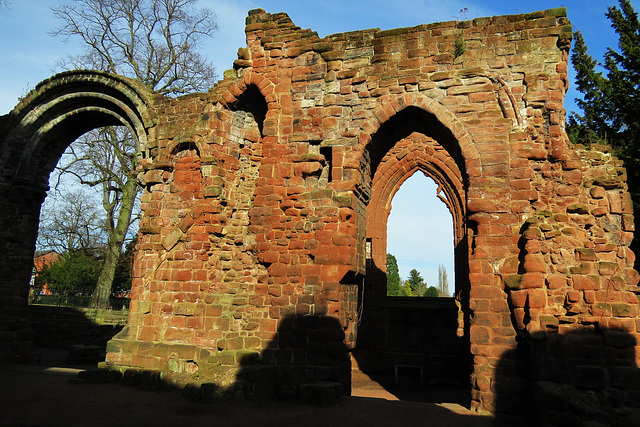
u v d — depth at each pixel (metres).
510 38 10.52
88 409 8.56
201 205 11.91
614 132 20.67
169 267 11.81
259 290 11.02
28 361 14.88
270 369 10.07
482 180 9.91
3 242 15.03
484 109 10.27
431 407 9.38
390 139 12.22
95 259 32.66
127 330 11.91
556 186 9.70
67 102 15.68
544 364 8.51
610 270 8.78
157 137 13.44
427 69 10.86
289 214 11.10
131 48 29.02
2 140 15.38
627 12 21.20
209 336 11.05
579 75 22.64
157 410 8.62
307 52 11.96
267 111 12.06
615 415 7.25
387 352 18.42
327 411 8.80
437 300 18.56
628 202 9.39
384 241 19.67
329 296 10.35
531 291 8.91
